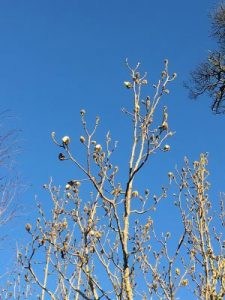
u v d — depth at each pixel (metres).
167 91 3.51
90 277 3.15
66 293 3.63
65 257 3.28
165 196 3.44
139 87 3.52
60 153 3.14
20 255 3.40
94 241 3.33
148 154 3.22
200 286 4.08
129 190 3.27
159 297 3.67
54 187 4.19
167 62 3.55
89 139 3.24
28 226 3.39
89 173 3.17
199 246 4.19
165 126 3.31
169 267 3.60
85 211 3.55
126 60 3.58
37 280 3.28
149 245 3.82
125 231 3.19
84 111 3.28
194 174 4.57
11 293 4.97
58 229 3.53
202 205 4.37
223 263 4.06
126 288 3.06
